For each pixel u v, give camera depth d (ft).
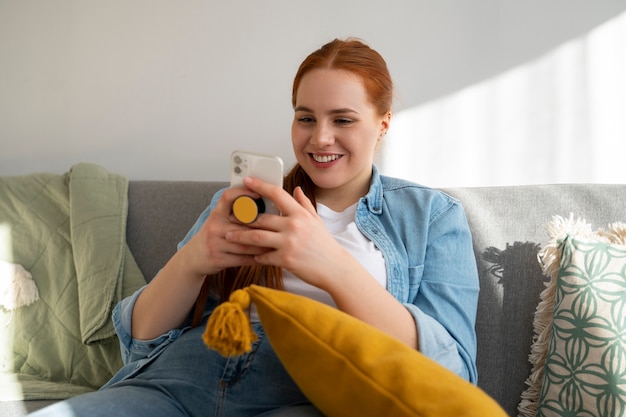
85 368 5.00
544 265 4.45
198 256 3.30
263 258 3.15
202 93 6.20
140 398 3.19
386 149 5.98
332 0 6.00
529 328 4.50
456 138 5.92
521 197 4.87
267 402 3.36
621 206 4.73
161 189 5.48
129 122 6.27
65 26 6.26
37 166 6.37
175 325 3.70
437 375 2.52
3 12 6.28
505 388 4.46
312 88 3.81
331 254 3.14
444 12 5.88
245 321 2.52
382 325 3.25
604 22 5.69
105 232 5.20
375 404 2.46
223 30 6.14
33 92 6.33
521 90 5.83
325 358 2.57
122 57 6.24
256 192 3.15
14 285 5.17
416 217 4.11
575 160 5.79
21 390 4.47
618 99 5.71
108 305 4.85
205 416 3.39
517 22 5.80
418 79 5.94
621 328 3.90
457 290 3.90
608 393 3.80
